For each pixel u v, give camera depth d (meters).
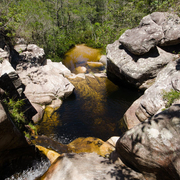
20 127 5.74
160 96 6.83
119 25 17.50
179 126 2.78
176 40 9.35
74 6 36.09
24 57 10.75
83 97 10.07
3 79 6.04
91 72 14.15
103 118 8.18
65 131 7.19
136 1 16.27
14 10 10.61
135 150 3.22
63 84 9.75
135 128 3.43
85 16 31.16
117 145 3.86
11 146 3.55
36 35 16.14
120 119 8.13
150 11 14.32
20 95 7.09
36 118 7.52
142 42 9.55
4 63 7.14
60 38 20.56
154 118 3.23
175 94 6.23
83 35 26.62
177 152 2.65
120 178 3.17
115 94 10.43
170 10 10.06
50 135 6.87
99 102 9.55
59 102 9.17
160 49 10.20
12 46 10.94
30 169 4.18
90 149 5.73
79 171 3.26
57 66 13.40
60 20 27.72
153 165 3.02
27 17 15.66
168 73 7.91
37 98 8.80
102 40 19.30
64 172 3.39
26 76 9.56
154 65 9.66
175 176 2.66
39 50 12.09
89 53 20.22
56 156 4.77
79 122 7.83
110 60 11.67
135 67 10.12
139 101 8.09
